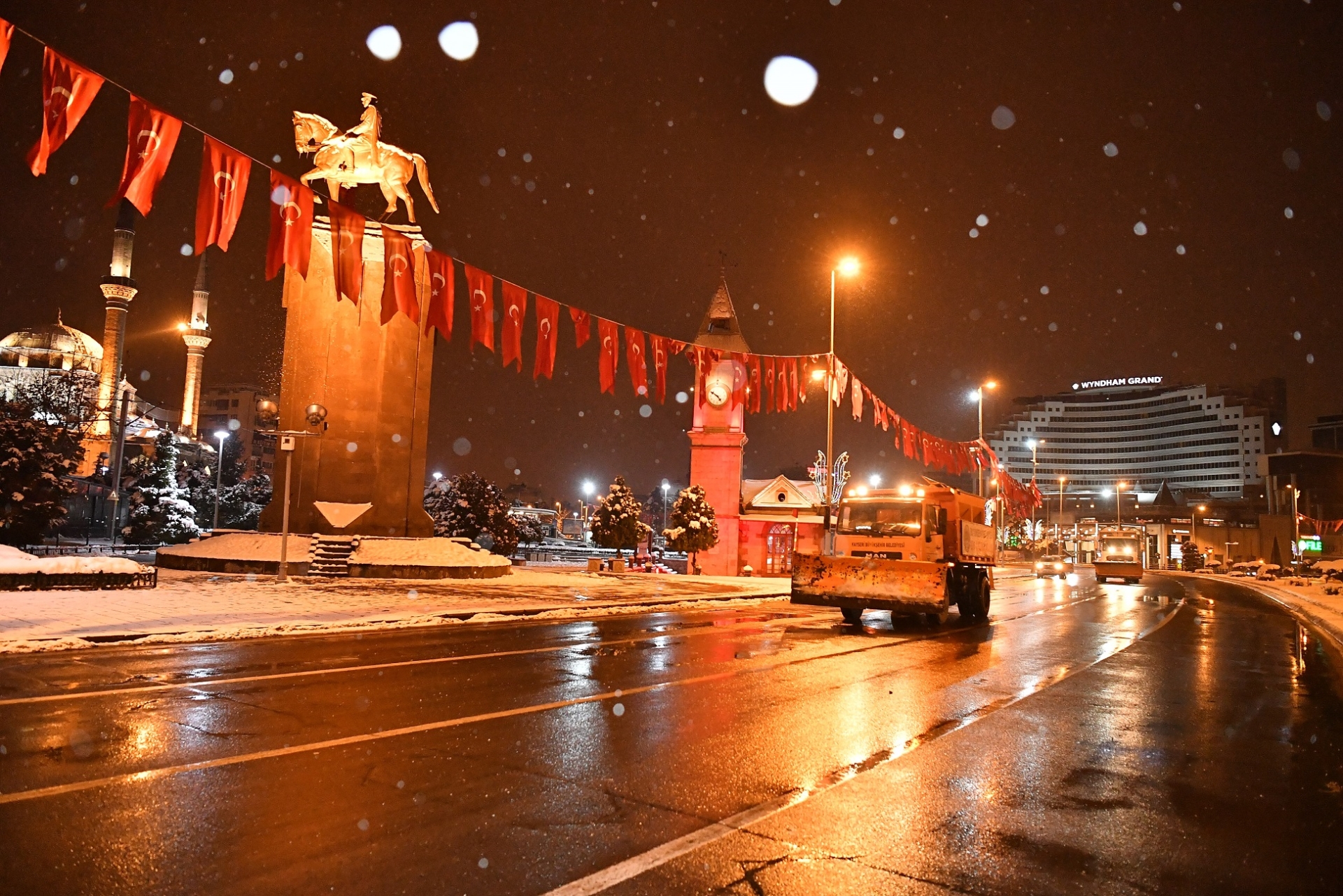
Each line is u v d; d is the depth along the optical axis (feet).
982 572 71.31
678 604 76.54
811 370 75.41
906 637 54.75
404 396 101.96
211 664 35.40
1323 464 369.91
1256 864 16.58
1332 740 28.32
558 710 28.07
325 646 42.16
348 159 95.91
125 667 33.86
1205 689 38.09
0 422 108.68
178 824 16.38
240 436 419.95
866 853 16.22
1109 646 54.49
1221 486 542.98
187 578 78.84
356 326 99.96
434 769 20.66
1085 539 359.66
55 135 27.99
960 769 22.56
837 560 62.08
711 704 30.07
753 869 15.23
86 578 62.34
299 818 16.97
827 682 35.65
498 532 161.99
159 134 30.96
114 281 248.11
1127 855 16.76
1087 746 25.86
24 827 15.97
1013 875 15.49
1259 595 135.13
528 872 14.70
